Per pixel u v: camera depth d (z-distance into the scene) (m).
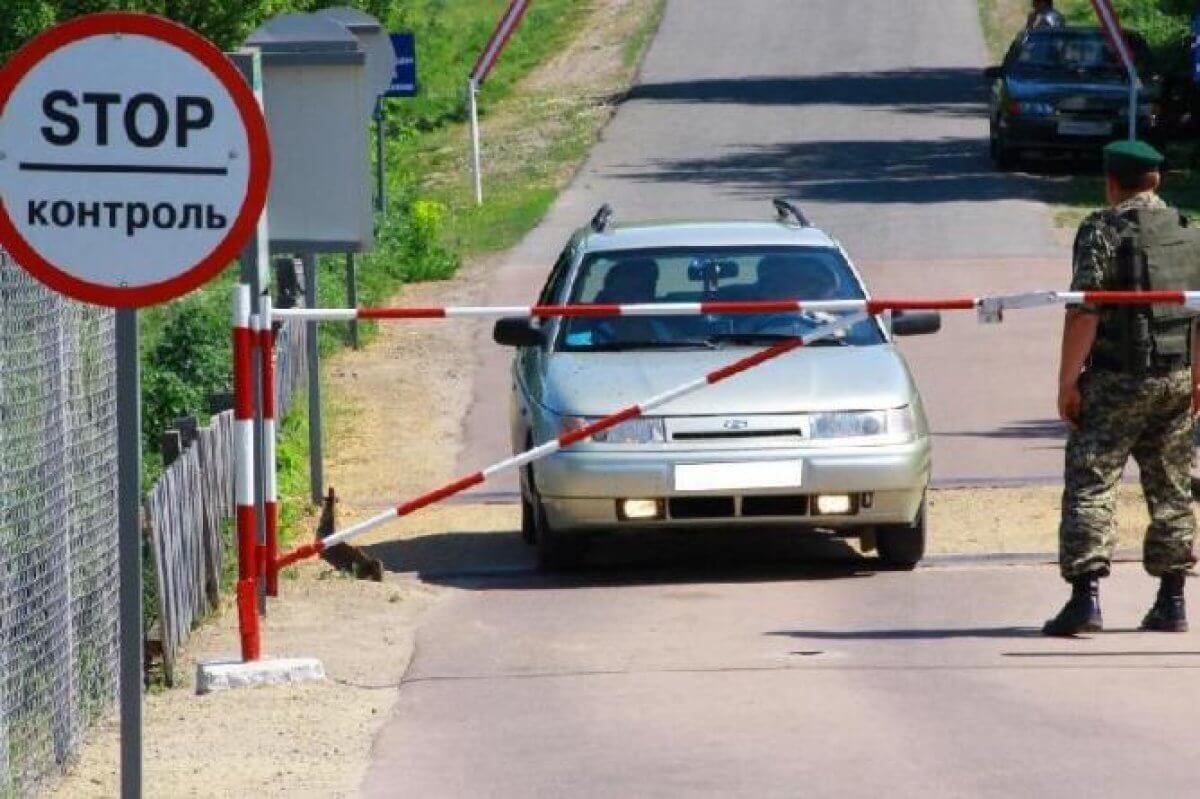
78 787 22.69
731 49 146.50
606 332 36.47
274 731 24.53
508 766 22.53
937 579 33.81
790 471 33.38
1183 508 28.38
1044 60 98.50
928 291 69.50
